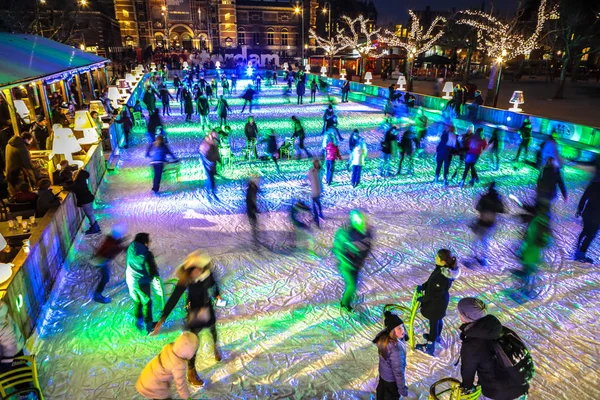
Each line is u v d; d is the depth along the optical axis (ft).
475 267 24.57
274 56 209.15
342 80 120.78
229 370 16.51
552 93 112.57
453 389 11.87
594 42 98.48
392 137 41.93
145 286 17.88
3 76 36.58
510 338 11.29
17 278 16.79
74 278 23.04
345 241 19.53
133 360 16.94
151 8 241.14
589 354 17.48
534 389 15.60
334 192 37.70
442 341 18.21
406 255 26.04
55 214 23.09
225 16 252.42
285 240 27.96
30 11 140.46
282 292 21.91
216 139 36.42
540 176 24.44
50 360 16.88
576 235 28.91
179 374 11.48
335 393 15.37
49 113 53.57
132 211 33.06
